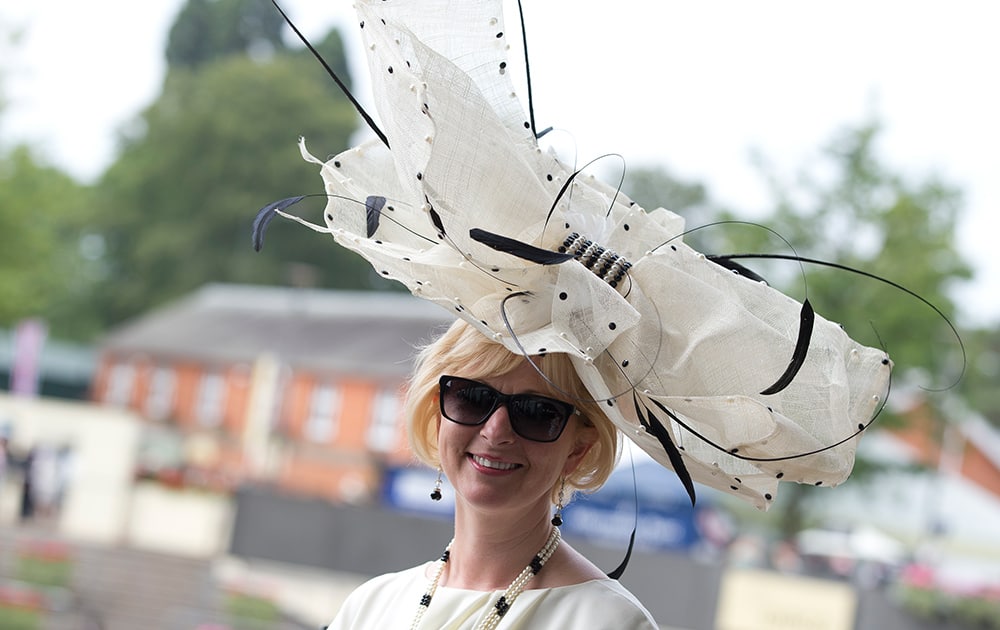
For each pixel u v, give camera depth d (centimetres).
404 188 208
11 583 2073
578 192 211
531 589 204
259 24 5838
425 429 221
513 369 202
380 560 1805
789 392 203
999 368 3128
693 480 211
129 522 2355
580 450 211
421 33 202
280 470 3172
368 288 4700
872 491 2672
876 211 2161
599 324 194
